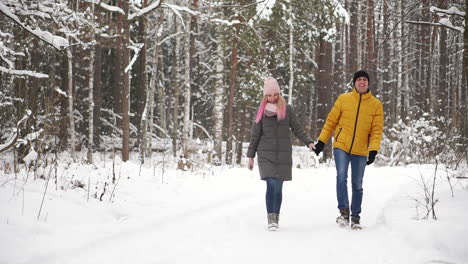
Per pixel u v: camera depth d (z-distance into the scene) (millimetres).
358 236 4719
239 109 22125
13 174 6828
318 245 4422
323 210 6332
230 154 19766
